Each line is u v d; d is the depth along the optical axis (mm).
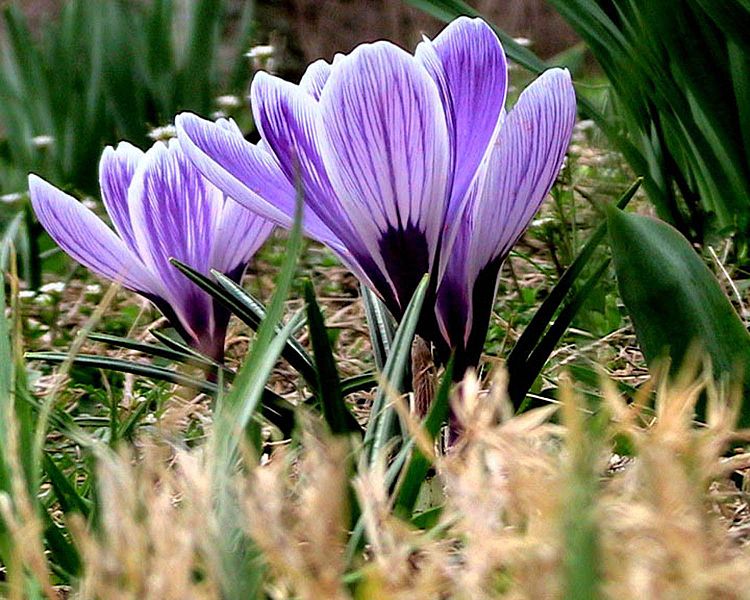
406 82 659
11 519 620
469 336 680
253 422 683
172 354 714
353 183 667
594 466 593
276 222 683
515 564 596
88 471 677
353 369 844
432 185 666
